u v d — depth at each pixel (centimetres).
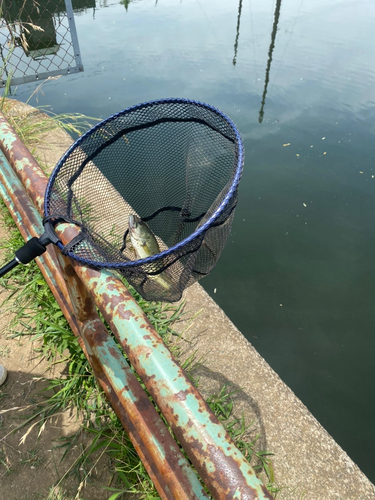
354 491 195
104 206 175
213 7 1430
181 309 276
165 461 130
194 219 176
